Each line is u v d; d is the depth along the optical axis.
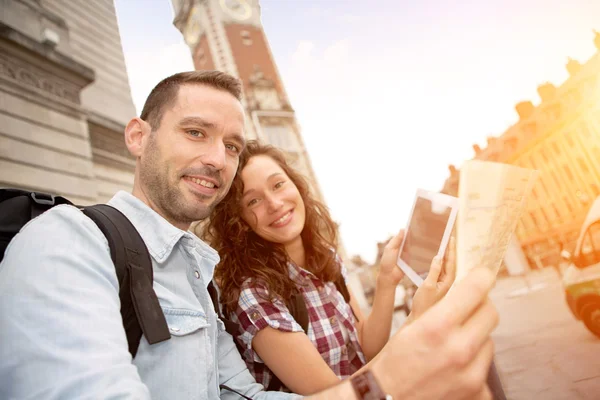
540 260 10.48
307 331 1.29
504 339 4.91
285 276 1.38
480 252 0.53
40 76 5.32
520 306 6.65
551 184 10.26
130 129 1.13
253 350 1.23
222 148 1.09
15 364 0.47
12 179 4.42
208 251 1.15
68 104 5.58
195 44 20.47
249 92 18.69
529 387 3.41
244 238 1.47
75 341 0.48
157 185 1.05
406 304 5.93
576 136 9.43
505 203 0.56
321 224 1.91
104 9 7.94
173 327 0.79
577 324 4.43
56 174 5.02
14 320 0.50
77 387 0.44
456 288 0.38
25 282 0.53
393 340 0.38
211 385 0.88
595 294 3.12
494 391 1.30
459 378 0.32
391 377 0.34
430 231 1.05
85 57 6.77
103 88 6.90
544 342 4.27
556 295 6.70
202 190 1.06
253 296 1.25
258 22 21.03
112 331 0.55
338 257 1.89
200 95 1.08
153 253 0.87
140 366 0.71
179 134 1.05
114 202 0.95
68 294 0.54
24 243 0.59
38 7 5.89
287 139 18.19
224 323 1.19
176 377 0.75
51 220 0.67
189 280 0.98
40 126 5.02
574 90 9.30
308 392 1.05
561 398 3.13
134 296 0.70
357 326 1.74
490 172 0.56
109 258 0.70
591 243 3.15
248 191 1.53
